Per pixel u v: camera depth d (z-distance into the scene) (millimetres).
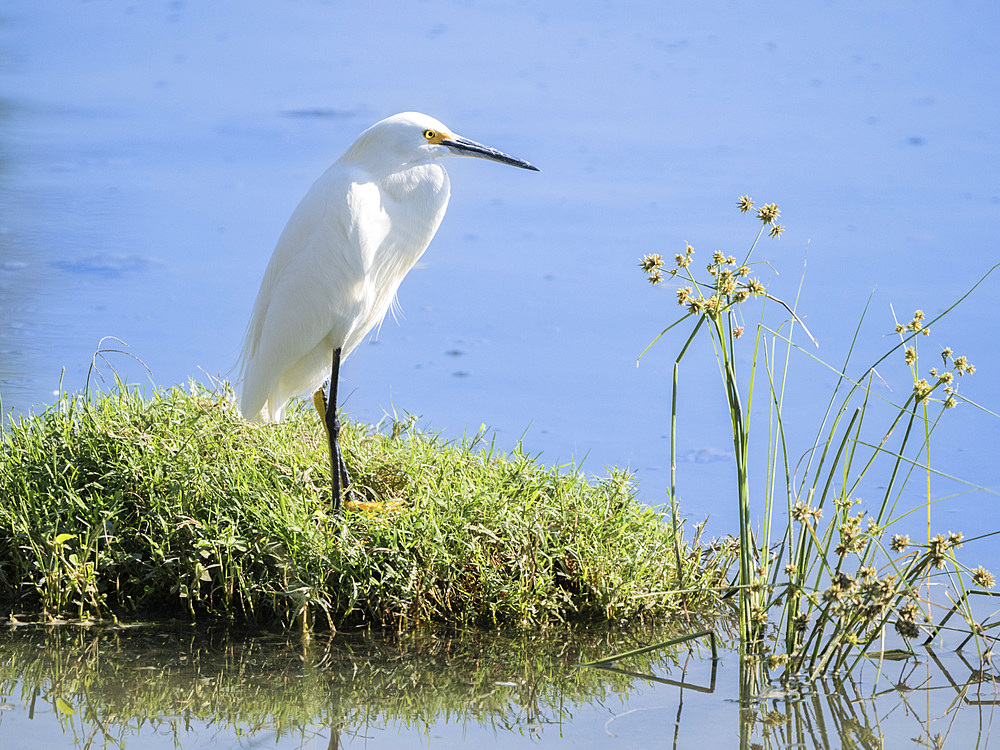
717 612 9391
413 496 9930
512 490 9703
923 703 7727
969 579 9875
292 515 9148
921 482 12133
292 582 8891
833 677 8156
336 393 10180
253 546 9023
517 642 8727
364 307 10734
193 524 9078
